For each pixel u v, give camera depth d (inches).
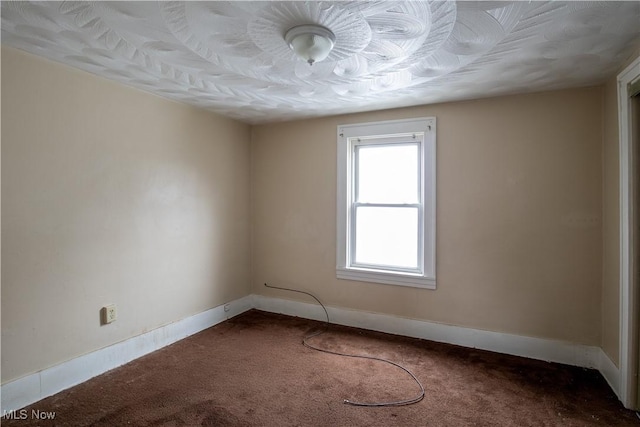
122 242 101.8
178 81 98.5
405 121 123.6
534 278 107.2
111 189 98.7
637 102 79.0
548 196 105.3
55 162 85.6
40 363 83.1
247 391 87.5
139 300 106.9
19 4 59.5
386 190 130.7
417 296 123.3
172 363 102.3
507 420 76.7
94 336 94.6
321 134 139.7
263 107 125.3
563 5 59.9
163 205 114.5
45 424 73.9
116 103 99.6
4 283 76.8
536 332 107.0
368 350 112.5
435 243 119.7
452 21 64.4
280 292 149.9
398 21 63.7
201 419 76.2
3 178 76.4
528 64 85.1
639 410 79.6
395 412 79.3
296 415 77.9
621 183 83.3
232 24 65.7
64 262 87.8
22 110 79.1
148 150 109.2
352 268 134.4
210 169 133.2
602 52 78.7
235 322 137.9
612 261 92.1
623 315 82.4
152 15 63.0
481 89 103.8
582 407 81.5
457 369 99.7
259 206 153.9
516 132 108.7
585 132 101.1
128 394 85.6
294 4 58.9
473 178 114.3
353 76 92.4
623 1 58.7
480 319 114.2
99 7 60.4
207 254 132.2
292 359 105.7
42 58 82.4
